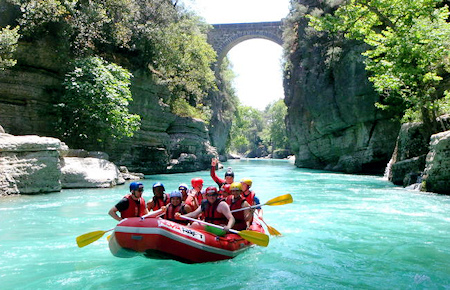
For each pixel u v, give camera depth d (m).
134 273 4.78
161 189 6.12
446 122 14.58
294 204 10.66
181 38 27.14
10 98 15.34
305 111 32.97
